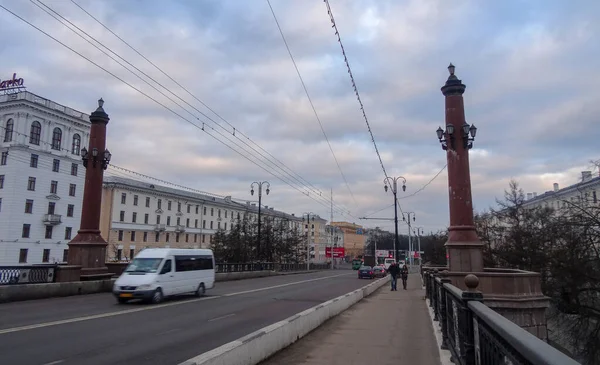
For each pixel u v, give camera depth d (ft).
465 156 58.34
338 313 46.96
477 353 14.88
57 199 210.18
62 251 211.61
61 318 40.86
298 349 27.89
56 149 211.00
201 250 69.26
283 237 230.89
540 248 103.19
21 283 58.39
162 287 57.62
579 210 79.82
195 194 290.97
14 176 191.62
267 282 107.96
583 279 75.61
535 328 47.26
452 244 56.49
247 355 21.21
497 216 127.54
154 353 27.07
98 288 69.10
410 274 211.82
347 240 457.27
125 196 236.02
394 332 35.12
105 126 80.02
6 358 24.98
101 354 26.53
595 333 68.49
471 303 15.78
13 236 189.57
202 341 31.12
